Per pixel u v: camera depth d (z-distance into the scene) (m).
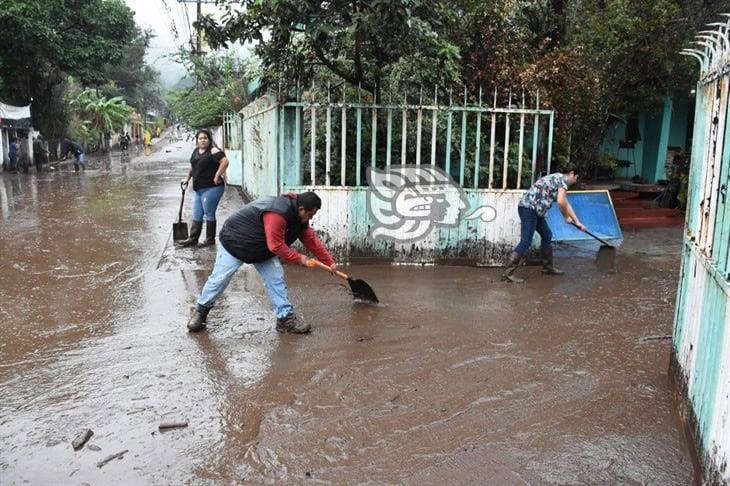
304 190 7.73
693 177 4.28
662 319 5.96
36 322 5.61
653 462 3.41
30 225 10.59
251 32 7.55
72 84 38.72
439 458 3.43
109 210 12.56
